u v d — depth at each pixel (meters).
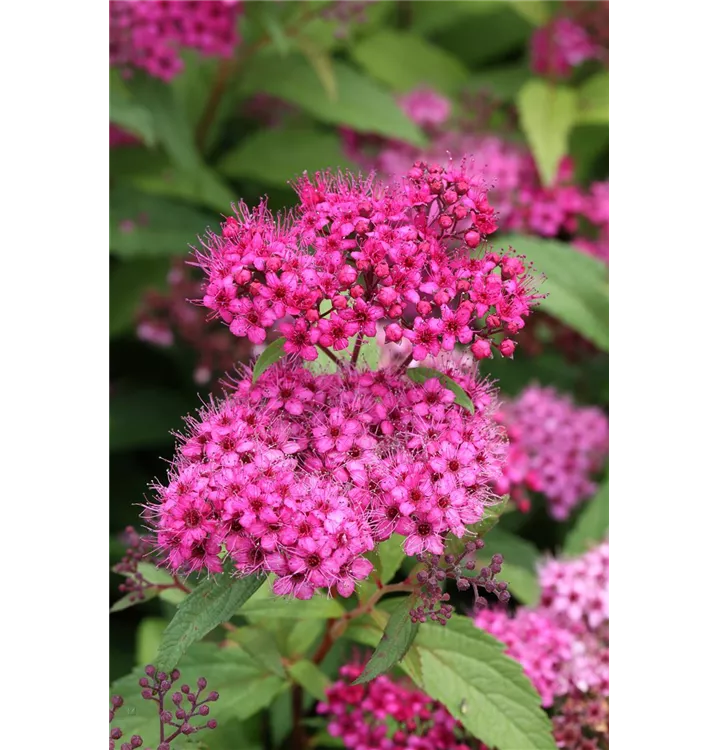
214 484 0.28
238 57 0.46
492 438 0.30
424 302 0.29
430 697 0.32
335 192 0.30
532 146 0.45
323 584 0.28
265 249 0.29
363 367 0.31
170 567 0.29
